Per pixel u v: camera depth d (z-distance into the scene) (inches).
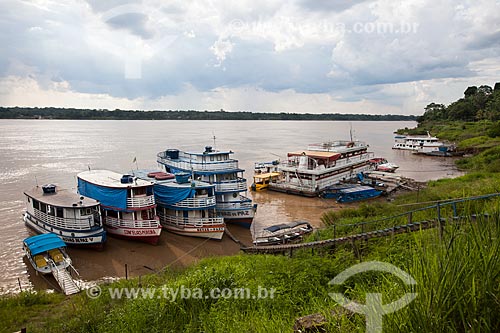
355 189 1683.1
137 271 927.7
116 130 6875.0
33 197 1154.7
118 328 402.3
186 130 7219.5
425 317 144.2
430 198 1101.1
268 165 2164.1
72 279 832.3
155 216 1163.3
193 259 1003.9
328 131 7401.6
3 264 940.0
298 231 1070.4
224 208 1307.8
